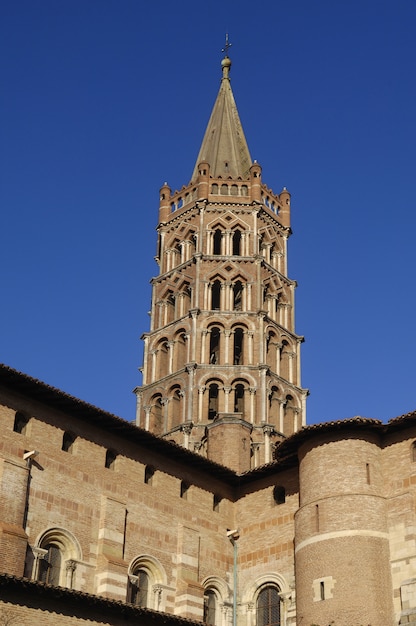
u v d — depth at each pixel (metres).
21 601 42.72
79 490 51.03
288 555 56.31
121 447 54.59
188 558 55.31
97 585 49.66
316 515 51.56
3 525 45.53
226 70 104.19
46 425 50.66
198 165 91.88
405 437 52.50
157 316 86.69
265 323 83.25
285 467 58.78
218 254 87.94
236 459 70.88
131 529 53.03
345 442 52.72
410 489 50.91
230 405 78.12
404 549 49.50
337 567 49.28
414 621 47.06
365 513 50.44
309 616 49.31
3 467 47.00
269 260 88.56
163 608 52.81
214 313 82.62
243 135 98.31
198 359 80.44
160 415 81.62
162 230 91.50
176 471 57.59
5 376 48.44
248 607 56.69
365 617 47.53
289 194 94.00
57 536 49.09
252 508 59.81
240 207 88.81
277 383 81.50
